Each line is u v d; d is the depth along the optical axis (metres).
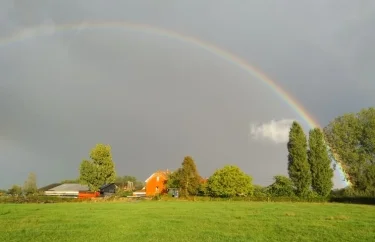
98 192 100.50
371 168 80.00
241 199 74.94
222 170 78.75
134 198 77.69
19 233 22.86
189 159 82.94
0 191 101.94
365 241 19.61
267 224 27.41
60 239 20.58
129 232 23.27
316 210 42.66
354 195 71.56
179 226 26.34
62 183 132.62
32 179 105.50
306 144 77.12
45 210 42.69
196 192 81.19
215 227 25.75
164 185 101.06
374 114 82.69
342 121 85.38
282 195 76.25
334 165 85.56
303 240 20.22
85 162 100.00
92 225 27.00
